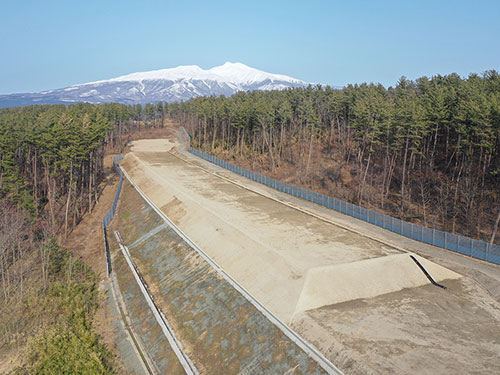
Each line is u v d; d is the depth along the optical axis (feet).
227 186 190.80
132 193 191.62
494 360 62.64
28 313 97.19
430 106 199.72
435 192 180.86
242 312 83.15
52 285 110.42
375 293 87.56
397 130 191.62
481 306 83.61
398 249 111.75
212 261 108.37
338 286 86.69
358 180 210.79
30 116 246.27
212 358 74.74
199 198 159.33
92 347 81.97
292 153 270.26
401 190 190.70
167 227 140.26
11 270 126.00
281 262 95.86
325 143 277.23
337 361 62.54
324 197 162.91
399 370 58.54
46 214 174.91
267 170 248.93
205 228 128.98
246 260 102.94
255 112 272.51
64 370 73.56
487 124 154.51
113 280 117.39
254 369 68.08
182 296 97.55
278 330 74.33
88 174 208.44
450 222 153.99
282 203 163.94
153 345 83.97
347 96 273.13
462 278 98.63
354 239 120.26
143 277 114.01
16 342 88.07
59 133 164.45
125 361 81.15
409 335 69.31
